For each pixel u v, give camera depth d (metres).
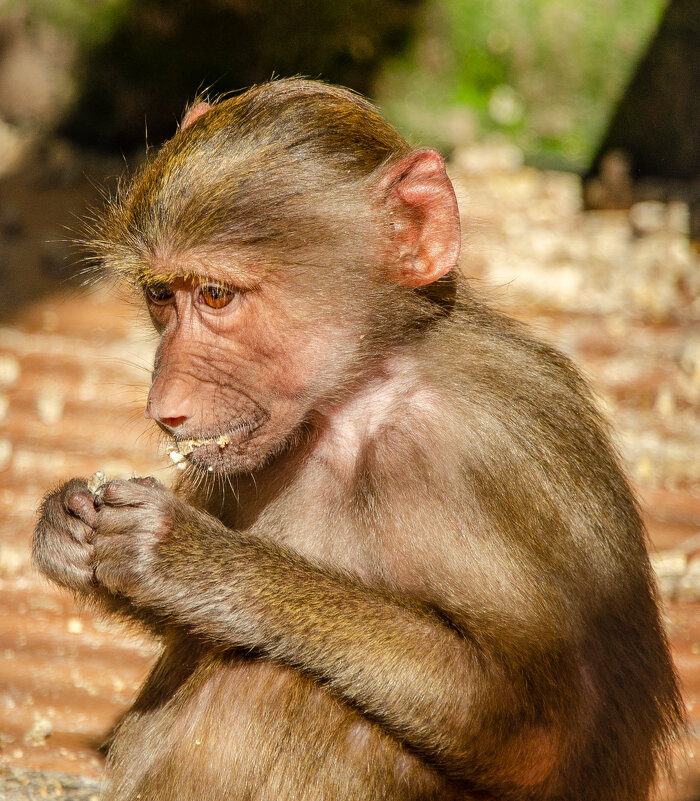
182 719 10.56
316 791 9.96
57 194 27.91
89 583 10.30
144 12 29.80
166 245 10.30
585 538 10.16
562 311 23.31
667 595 16.02
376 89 30.81
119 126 30.27
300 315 10.55
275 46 30.08
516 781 9.93
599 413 11.38
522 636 9.66
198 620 9.89
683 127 29.88
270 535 11.11
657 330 22.83
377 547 10.37
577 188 29.69
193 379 10.51
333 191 10.49
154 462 19.03
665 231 27.00
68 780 12.27
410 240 10.70
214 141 10.48
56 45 30.20
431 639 9.62
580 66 30.47
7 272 24.48
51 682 14.16
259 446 10.77
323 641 9.70
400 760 10.05
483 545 9.87
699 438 19.67
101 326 22.98
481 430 10.10
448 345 10.72
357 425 10.97
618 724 10.42
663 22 29.84
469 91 30.92
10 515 17.72
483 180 29.34
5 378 21.20
